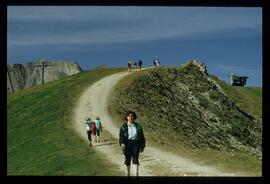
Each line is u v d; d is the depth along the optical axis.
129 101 74.31
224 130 94.12
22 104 86.69
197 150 36.41
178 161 30.91
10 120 76.94
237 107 116.69
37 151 47.22
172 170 27.61
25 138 60.53
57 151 42.12
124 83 84.75
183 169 27.77
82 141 44.91
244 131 100.44
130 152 22.44
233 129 97.62
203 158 31.64
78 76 100.12
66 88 87.31
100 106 66.44
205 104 104.44
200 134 79.12
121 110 65.94
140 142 22.41
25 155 48.34
